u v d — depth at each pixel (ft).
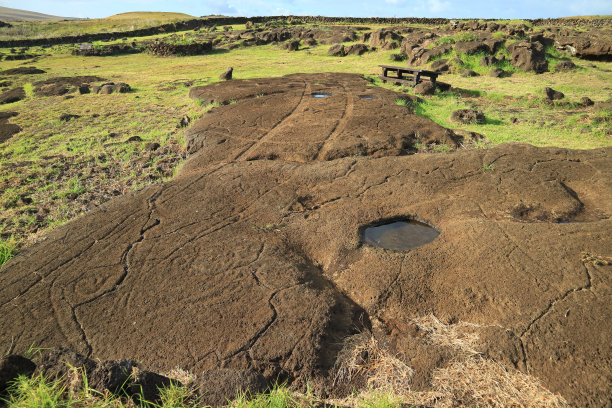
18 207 19.95
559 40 58.95
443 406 8.48
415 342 10.10
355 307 11.50
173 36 106.32
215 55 77.25
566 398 8.44
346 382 9.36
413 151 23.99
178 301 11.48
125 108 38.63
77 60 79.10
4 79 58.39
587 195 16.83
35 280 12.71
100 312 11.25
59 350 7.80
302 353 9.77
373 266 12.83
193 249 13.88
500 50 53.01
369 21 121.39
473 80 46.88
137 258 13.52
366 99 33.76
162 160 25.05
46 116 36.86
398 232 15.05
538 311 10.55
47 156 26.66
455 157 20.16
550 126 28.71
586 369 8.98
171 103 39.68
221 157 22.88
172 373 9.31
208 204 17.08
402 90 40.81
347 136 25.09
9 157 26.91
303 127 27.14
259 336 10.22
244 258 13.24
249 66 60.95
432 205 16.31
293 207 16.71
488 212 15.62
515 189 17.10
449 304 11.19
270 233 14.89
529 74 49.11
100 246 14.33
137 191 18.51
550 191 16.79
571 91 39.96
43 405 6.66
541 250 12.80
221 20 129.49
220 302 11.37
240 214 16.29
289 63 63.26
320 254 13.88
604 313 10.29
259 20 134.10
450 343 10.00
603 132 25.90
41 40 104.12
